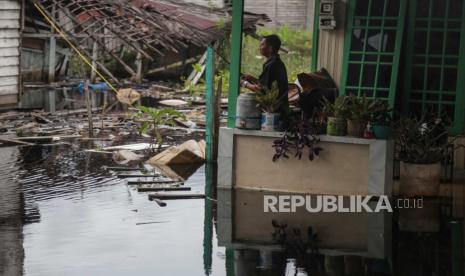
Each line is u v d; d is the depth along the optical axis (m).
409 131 11.53
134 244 9.27
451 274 8.18
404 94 12.78
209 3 34.19
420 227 10.09
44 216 10.57
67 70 30.84
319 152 11.56
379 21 12.52
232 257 8.80
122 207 11.11
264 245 9.30
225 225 10.16
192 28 22.45
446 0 12.58
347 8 12.70
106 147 16.31
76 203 11.34
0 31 22.39
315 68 13.58
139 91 27.22
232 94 12.20
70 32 26.11
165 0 26.91
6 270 8.25
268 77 11.98
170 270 8.30
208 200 11.48
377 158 11.26
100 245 9.22
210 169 14.02
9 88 22.91
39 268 8.33
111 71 31.14
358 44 12.61
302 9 38.94
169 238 9.56
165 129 18.89
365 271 8.31
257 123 11.85
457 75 12.54
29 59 28.25
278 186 11.89
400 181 11.67
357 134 11.36
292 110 12.37
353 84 12.56
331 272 8.28
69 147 16.36
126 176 13.28
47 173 13.60
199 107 23.12
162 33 22.09
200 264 8.52
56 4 24.20
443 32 12.62
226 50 24.34
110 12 23.83
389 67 12.39
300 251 9.05
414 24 12.67
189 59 30.75
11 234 9.67
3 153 15.60
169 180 12.93
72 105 23.59
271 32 35.22
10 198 11.65
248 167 12.05
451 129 12.50
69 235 9.64
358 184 11.44
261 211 10.85
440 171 12.17
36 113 21.31
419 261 8.66
